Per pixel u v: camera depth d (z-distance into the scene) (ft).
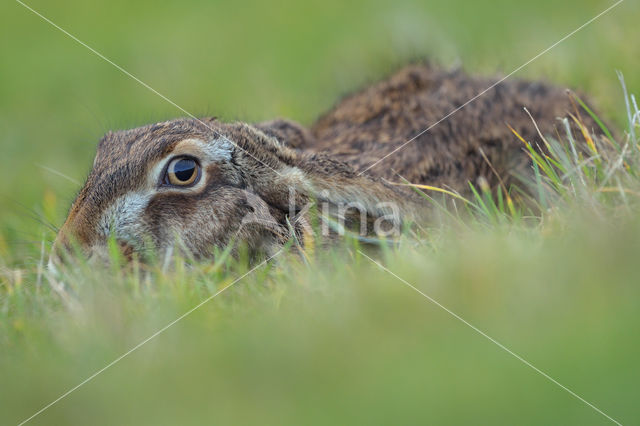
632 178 48.11
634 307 33.22
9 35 136.15
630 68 76.79
